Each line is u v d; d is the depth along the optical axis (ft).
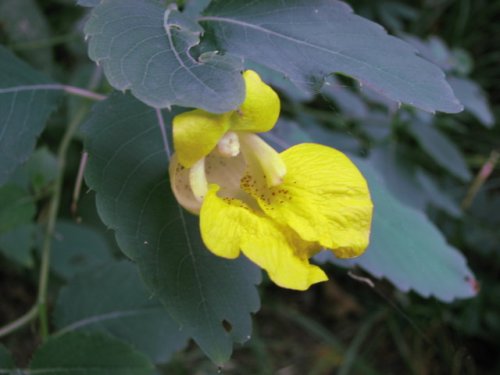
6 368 0.37
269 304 0.80
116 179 0.29
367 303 0.82
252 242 0.25
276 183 0.27
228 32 0.29
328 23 0.29
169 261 0.29
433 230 0.42
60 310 0.41
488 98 0.97
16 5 0.61
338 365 0.77
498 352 0.78
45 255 0.45
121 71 0.24
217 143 0.27
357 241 0.26
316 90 0.28
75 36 0.62
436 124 0.77
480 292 0.76
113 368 0.37
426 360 0.76
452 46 0.98
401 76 0.28
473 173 0.87
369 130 0.64
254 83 0.27
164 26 0.26
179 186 0.27
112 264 0.42
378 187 0.39
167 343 0.41
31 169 0.48
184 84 0.23
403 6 0.84
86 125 0.30
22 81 0.32
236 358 0.75
